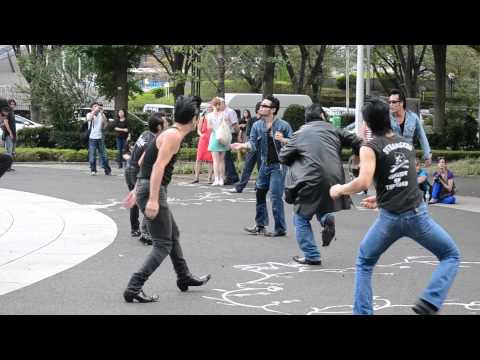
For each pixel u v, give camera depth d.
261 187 11.65
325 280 8.60
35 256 9.80
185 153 26.03
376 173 6.45
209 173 19.69
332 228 9.28
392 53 50.44
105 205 14.89
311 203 9.29
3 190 17.27
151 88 68.50
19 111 45.38
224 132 18.83
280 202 11.59
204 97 53.06
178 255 7.91
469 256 10.27
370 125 6.52
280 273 8.99
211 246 10.77
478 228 12.91
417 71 48.81
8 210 13.98
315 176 9.23
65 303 7.41
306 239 9.48
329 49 51.06
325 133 9.38
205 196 16.83
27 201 15.32
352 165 14.41
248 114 23.77
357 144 9.38
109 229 12.00
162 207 7.47
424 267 9.34
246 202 15.86
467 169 25.00
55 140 30.27
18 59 33.72
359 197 17.25
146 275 7.48
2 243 10.71
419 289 8.14
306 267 9.37
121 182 19.44
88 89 32.12
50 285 8.20
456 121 42.06
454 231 12.55
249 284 8.38
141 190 7.76
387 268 9.28
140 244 10.80
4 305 7.31
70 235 11.42
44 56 32.91
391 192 6.41
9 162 8.77
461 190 19.70
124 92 31.88
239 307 7.31
